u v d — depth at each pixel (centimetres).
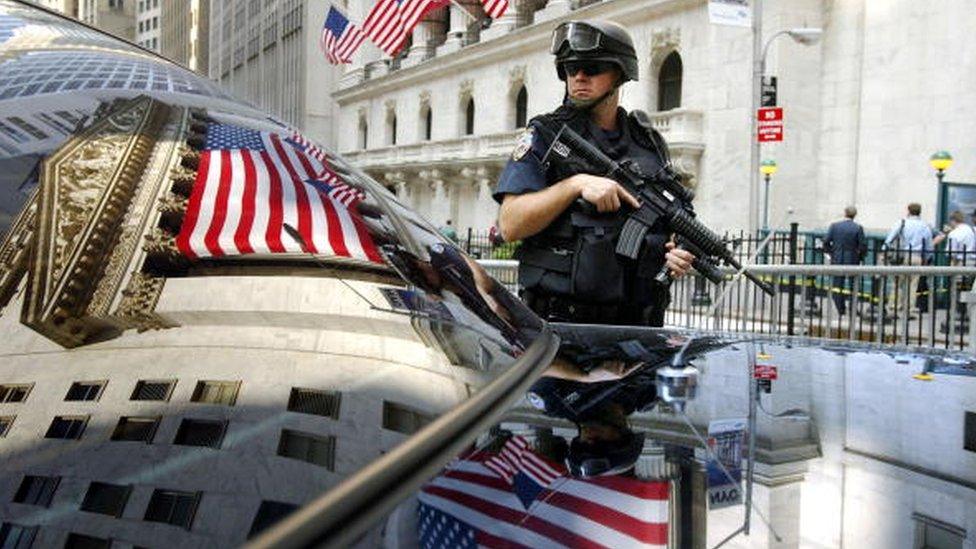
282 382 86
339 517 67
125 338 81
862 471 121
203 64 9338
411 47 4509
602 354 181
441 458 87
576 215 287
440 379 106
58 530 60
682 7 2567
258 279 101
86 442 68
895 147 2153
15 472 63
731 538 93
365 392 91
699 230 309
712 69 2469
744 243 1606
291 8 6294
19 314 76
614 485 102
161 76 140
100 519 62
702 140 2506
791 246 1332
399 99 4469
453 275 154
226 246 103
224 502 66
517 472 94
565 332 208
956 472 122
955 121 2016
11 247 80
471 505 81
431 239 165
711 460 119
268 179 125
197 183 111
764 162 2064
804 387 174
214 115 136
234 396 80
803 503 107
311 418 82
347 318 105
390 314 113
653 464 111
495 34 3591
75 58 123
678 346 208
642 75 2755
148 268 92
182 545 61
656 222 305
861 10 2231
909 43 2119
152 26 11838
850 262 1384
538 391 130
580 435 116
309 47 5953
